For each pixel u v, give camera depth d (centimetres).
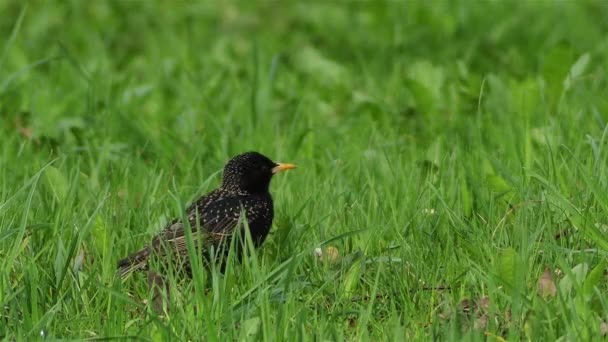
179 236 1011
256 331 816
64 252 970
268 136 1495
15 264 979
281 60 2036
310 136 1416
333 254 1031
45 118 1623
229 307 845
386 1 2450
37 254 962
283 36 2328
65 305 902
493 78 1552
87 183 1220
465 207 1086
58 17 2484
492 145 1362
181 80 1886
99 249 1027
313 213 1115
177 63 1975
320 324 834
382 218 1078
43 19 2386
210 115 1542
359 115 1599
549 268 901
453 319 818
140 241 1069
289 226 1041
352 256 955
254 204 1075
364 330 820
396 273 943
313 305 902
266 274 950
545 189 1058
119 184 1224
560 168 1152
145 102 1744
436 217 1056
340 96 1714
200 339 827
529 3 2450
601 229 991
